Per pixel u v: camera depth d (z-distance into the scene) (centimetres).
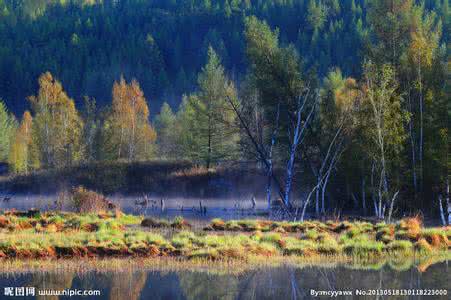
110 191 19562
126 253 7450
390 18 13762
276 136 14438
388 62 13412
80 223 9875
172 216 13262
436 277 6438
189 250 7625
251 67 14562
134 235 8412
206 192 18775
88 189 19712
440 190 13338
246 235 9300
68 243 7500
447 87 13438
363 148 13062
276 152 15975
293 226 10419
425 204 13462
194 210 14938
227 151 19588
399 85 13688
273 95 14050
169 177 19800
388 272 6706
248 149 15075
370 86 12888
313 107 13525
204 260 7169
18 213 11950
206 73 19962
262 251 7675
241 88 15275
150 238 7962
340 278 6375
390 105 12744
